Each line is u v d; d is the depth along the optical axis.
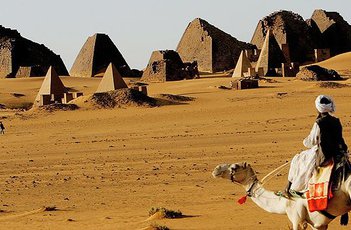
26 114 142.88
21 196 48.62
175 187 48.75
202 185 49.00
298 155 21.95
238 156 66.62
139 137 94.50
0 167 68.38
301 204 21.75
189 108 141.25
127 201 43.16
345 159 21.09
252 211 33.88
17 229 33.25
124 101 149.75
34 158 75.44
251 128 98.00
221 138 86.31
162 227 29.95
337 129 21.42
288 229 27.34
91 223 33.66
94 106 147.25
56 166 67.06
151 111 139.00
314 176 21.38
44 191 50.69
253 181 22.94
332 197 20.88
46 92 197.12
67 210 40.28
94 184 53.09
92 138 97.19
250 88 184.25
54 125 124.50
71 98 175.12
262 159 63.00
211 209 36.22
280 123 103.06
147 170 59.88
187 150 75.06
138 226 31.64
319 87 167.38
